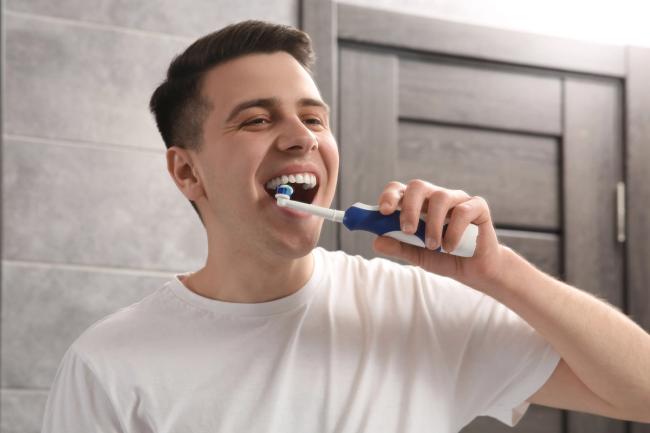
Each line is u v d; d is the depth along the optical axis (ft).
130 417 3.15
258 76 3.21
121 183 5.95
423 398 3.15
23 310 5.70
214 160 3.26
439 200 2.77
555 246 6.72
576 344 2.99
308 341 3.21
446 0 6.63
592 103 6.88
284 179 3.16
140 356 3.18
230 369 3.16
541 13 6.83
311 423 3.11
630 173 6.81
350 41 6.34
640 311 6.72
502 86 6.68
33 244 5.76
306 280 3.34
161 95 3.59
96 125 5.95
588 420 6.52
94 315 5.80
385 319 3.31
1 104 5.81
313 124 3.25
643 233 6.80
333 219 2.92
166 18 6.14
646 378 3.00
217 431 3.09
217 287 3.34
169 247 5.98
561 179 6.77
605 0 6.98
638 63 6.93
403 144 6.40
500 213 6.59
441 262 2.98
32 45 5.90
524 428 6.36
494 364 3.28
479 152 6.59
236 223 3.21
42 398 5.67
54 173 5.85
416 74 6.49
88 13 6.02
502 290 2.99
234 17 6.25
